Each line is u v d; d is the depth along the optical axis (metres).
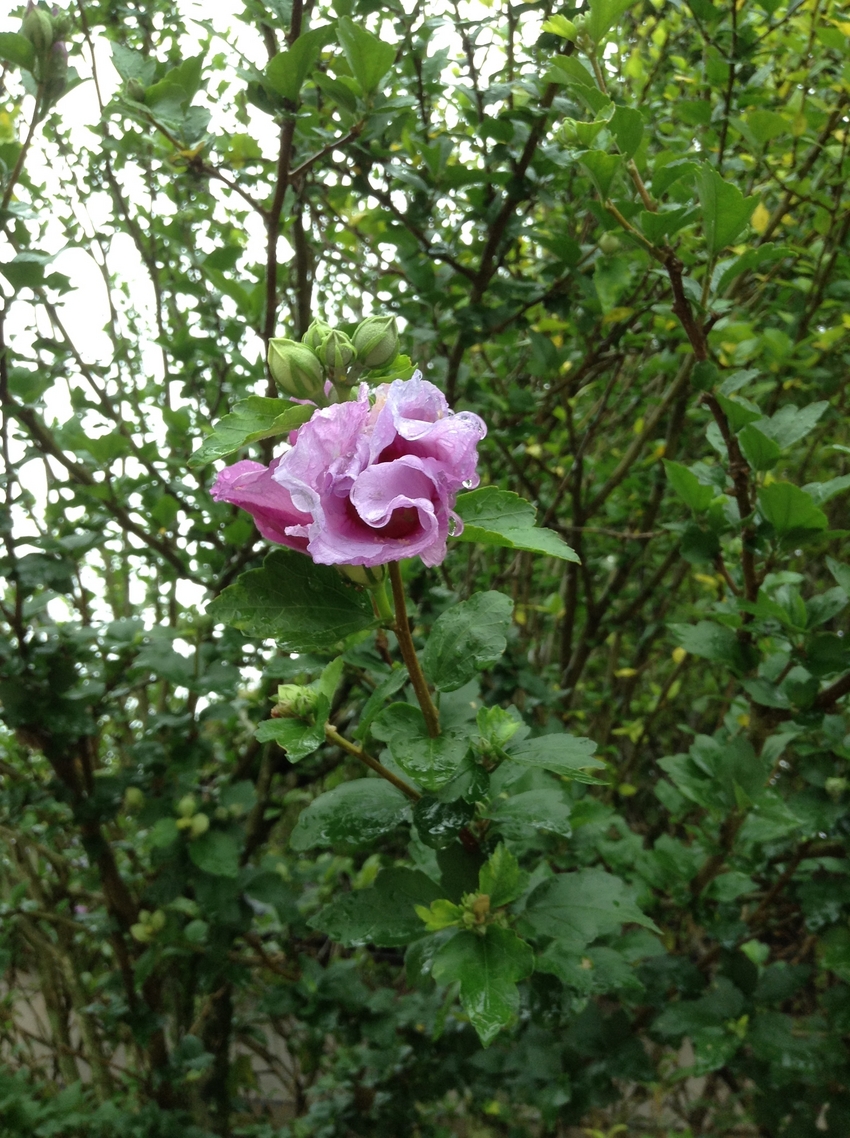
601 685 1.29
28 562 0.61
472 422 0.29
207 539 0.71
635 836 0.73
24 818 1.00
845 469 1.03
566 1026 0.71
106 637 0.68
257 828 0.88
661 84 0.91
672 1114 1.20
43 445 0.65
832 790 0.62
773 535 0.49
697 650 0.54
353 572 0.33
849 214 0.71
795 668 0.56
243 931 0.72
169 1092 0.84
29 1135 0.78
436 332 0.73
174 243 0.78
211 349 0.73
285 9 0.55
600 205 0.47
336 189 0.75
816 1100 0.70
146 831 0.82
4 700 0.63
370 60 0.51
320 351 0.32
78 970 1.10
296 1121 0.88
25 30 0.48
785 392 0.93
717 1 0.69
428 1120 0.98
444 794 0.36
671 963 0.69
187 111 0.57
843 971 0.61
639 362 1.01
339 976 0.78
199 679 0.65
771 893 0.70
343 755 0.94
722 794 0.56
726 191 0.42
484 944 0.35
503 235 0.71
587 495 0.98
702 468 0.54
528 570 1.03
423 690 0.35
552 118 0.68
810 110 0.75
